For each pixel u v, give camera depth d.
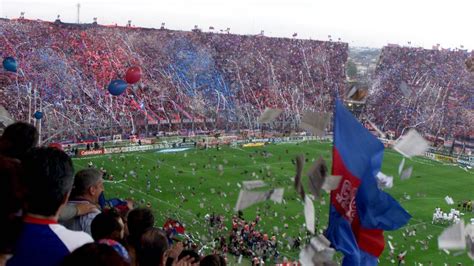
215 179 44.00
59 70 62.41
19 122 4.46
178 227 10.59
